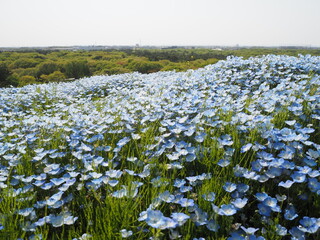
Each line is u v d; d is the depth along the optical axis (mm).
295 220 2219
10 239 1905
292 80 6328
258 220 2240
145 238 2014
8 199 2258
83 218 2326
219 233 2070
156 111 4473
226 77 6984
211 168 2785
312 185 2277
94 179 2537
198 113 4320
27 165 3062
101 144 3674
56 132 4074
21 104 7828
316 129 3543
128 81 11281
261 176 2527
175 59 66438
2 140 4145
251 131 3252
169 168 2789
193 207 2172
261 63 7520
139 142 3721
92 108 6316
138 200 2348
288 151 2695
